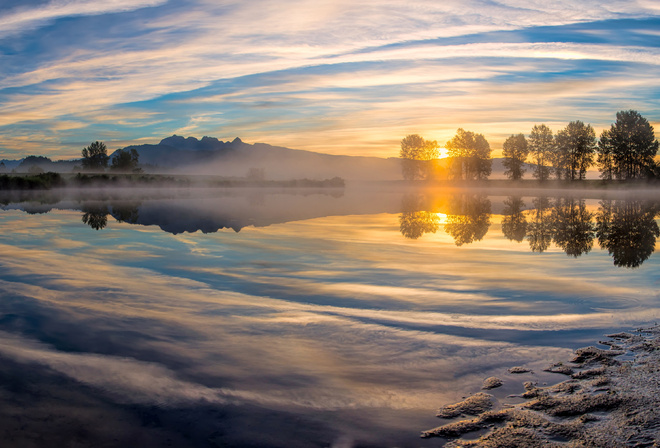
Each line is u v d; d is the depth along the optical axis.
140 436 3.11
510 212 24.23
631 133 65.38
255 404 3.56
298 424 3.27
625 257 10.28
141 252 10.58
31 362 4.34
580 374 4.04
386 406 3.52
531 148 75.00
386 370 4.19
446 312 5.99
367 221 18.62
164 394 3.72
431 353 4.59
